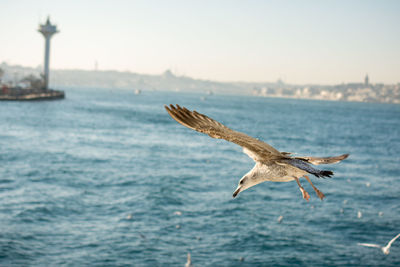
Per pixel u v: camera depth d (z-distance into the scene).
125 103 188.88
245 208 27.58
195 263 19.06
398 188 35.50
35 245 19.95
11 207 25.30
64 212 25.09
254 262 19.42
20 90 149.50
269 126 100.06
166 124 95.00
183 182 34.44
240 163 46.00
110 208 26.44
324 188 34.28
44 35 154.88
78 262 18.52
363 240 22.61
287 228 24.02
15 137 59.00
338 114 193.00
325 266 19.27
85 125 82.06
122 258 19.17
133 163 43.09
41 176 34.53
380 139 84.06
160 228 23.12
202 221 24.66
